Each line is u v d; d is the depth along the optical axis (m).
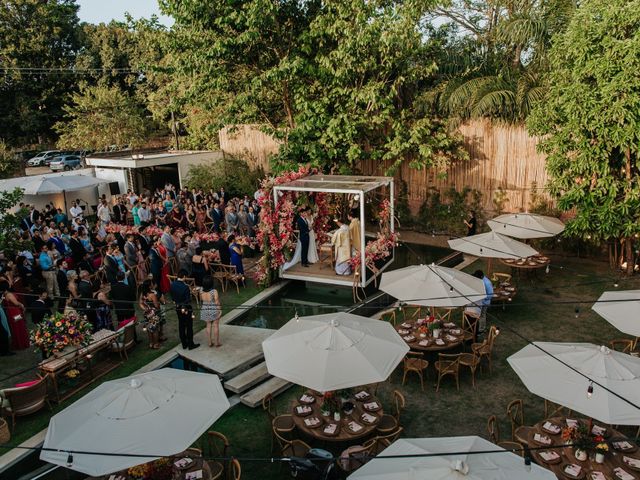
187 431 6.51
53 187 22.55
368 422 8.55
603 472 7.12
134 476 7.16
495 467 5.70
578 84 13.62
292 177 16.50
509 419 9.53
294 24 19.88
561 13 18.48
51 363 10.27
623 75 12.72
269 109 22.81
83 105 36.38
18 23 43.03
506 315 13.73
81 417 6.70
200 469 7.65
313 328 8.80
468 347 12.14
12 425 9.60
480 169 20.38
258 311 14.70
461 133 20.42
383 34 17.58
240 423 9.80
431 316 11.83
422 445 6.19
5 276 13.45
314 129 19.94
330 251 16.59
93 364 11.72
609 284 15.25
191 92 20.52
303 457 8.05
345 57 18.17
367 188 14.91
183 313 11.85
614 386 7.19
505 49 21.05
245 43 19.23
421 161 20.41
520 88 18.56
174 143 35.81
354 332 8.68
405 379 11.06
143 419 6.59
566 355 7.85
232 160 27.31
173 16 19.34
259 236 15.94
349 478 5.88
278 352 8.58
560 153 14.91
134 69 39.09
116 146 36.69
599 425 8.10
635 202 14.02
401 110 20.91
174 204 22.33
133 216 21.48
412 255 18.89
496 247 13.86
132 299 12.71
